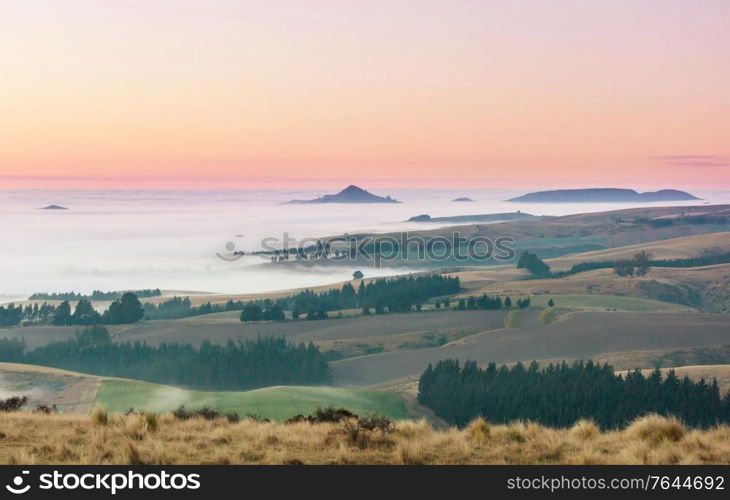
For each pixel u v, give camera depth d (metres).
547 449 17.28
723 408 136.38
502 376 169.38
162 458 15.88
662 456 16.08
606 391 146.88
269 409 147.38
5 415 21.64
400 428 19.22
